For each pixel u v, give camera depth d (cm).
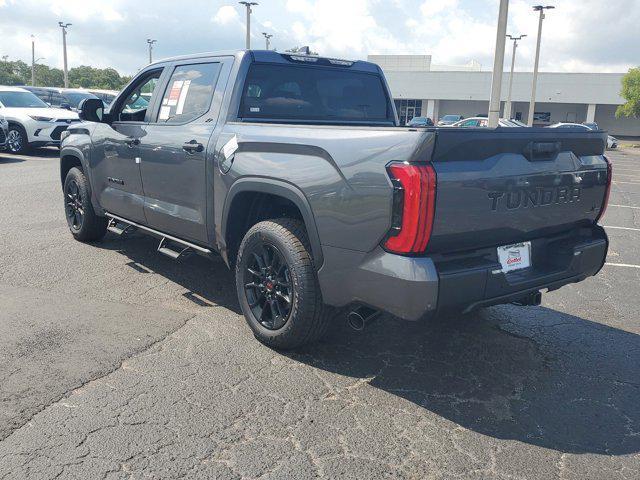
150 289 517
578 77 5609
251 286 409
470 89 5903
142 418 312
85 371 360
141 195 524
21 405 320
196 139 446
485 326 461
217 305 484
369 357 397
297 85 482
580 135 378
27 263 583
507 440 306
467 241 326
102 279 540
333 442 298
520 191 340
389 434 307
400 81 6088
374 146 315
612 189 1456
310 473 273
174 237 495
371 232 317
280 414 322
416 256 310
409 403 339
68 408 319
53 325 429
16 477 262
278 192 370
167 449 287
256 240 394
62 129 1659
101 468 271
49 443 288
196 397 336
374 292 323
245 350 399
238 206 418
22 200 933
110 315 452
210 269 580
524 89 5775
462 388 360
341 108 519
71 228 677
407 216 299
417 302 305
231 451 288
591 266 395
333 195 334
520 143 337
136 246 659
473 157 317
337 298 348
